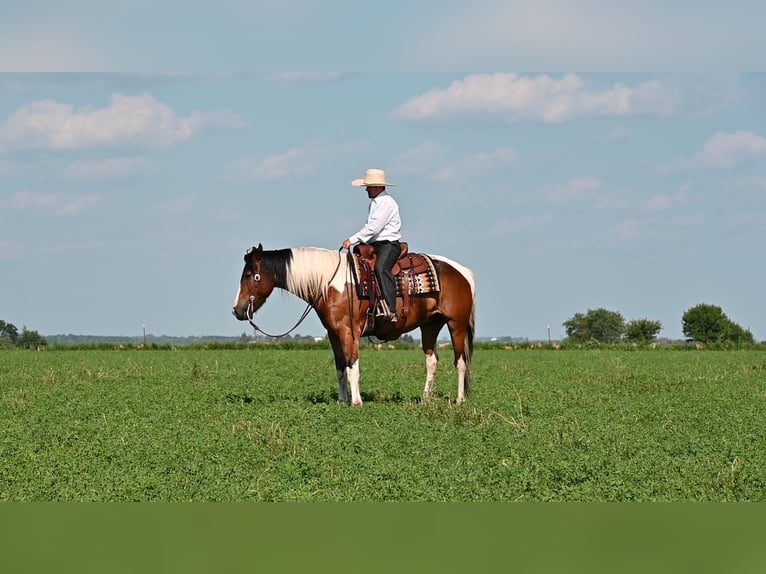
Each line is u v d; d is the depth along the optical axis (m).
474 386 23.06
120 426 16.00
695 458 13.16
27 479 11.98
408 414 16.89
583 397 20.08
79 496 11.15
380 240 18.25
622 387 23.25
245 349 53.00
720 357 40.53
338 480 11.80
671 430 15.55
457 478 11.78
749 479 11.85
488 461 12.79
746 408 18.70
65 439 14.77
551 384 24.16
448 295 18.81
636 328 87.25
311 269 17.80
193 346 54.00
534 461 12.65
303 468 12.35
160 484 11.62
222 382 24.61
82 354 45.06
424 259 18.70
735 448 13.73
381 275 17.97
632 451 13.57
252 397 20.50
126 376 26.92
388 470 12.16
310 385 23.77
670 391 22.55
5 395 21.30
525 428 15.26
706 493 11.30
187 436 14.80
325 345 54.00
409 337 60.59
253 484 11.53
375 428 15.23
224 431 15.29
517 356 41.72
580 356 41.72
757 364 33.94
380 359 37.81
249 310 17.94
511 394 20.62
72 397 20.61
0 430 15.77
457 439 14.40
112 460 13.12
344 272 17.92
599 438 14.55
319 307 17.97
